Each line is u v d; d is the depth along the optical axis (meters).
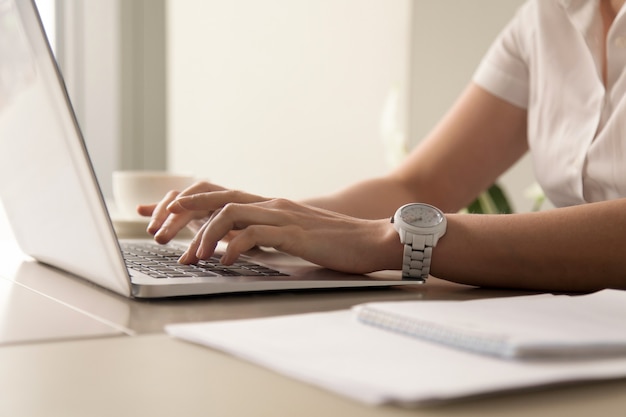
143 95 3.62
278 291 0.73
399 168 1.42
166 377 0.42
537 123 1.30
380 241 0.80
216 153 3.66
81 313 0.61
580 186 1.20
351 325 0.51
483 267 0.78
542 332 0.45
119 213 1.49
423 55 2.95
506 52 1.40
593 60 1.20
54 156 0.68
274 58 3.48
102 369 0.43
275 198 0.86
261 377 0.41
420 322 0.47
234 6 3.58
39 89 0.64
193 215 0.94
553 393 0.39
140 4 3.58
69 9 3.47
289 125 3.45
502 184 2.74
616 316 0.54
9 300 0.67
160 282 0.67
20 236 0.97
